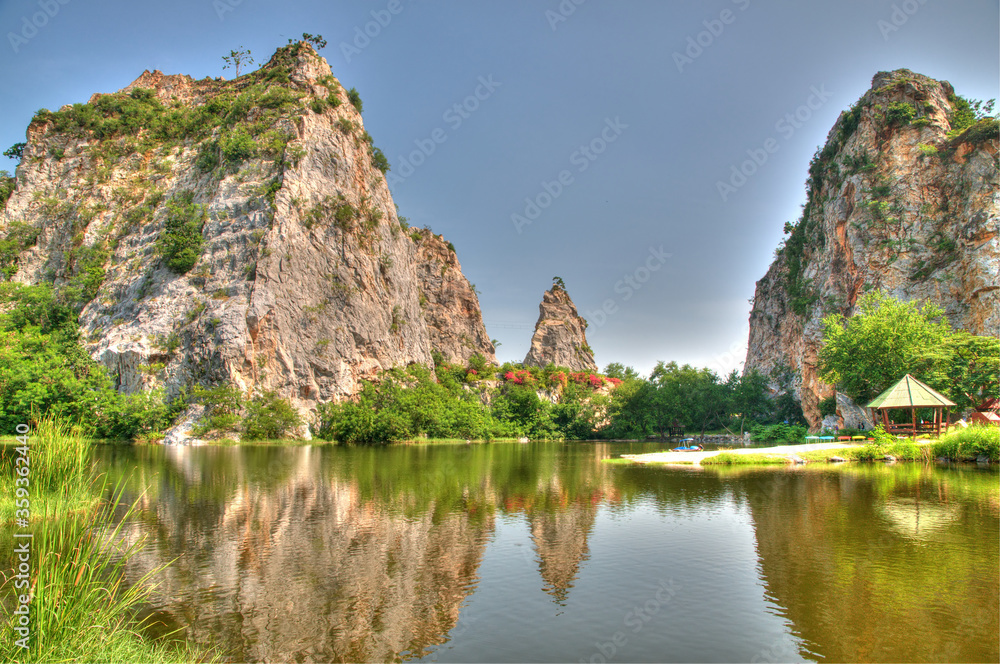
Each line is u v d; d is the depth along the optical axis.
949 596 11.25
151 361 63.16
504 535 16.52
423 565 13.62
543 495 23.64
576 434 86.62
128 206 80.31
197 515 19.14
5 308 69.88
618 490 24.91
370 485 26.53
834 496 21.95
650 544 15.44
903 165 61.62
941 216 58.44
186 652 8.91
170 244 68.62
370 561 13.92
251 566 13.44
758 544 15.20
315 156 76.12
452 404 76.62
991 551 14.20
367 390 70.06
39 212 82.69
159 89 99.44
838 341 47.50
